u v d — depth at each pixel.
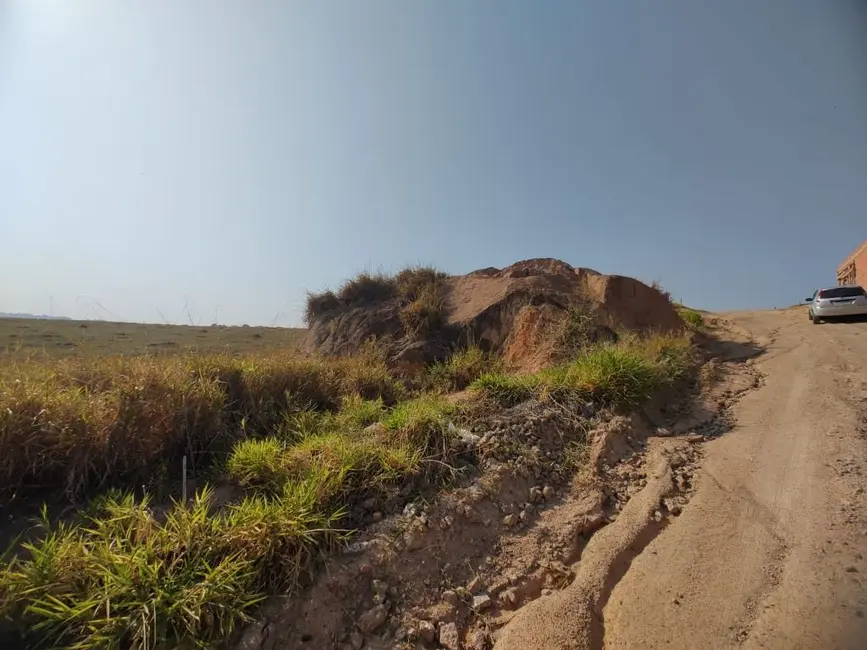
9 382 4.24
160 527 3.21
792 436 5.26
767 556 3.27
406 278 12.55
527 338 9.44
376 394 7.62
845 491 3.92
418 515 3.74
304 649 2.71
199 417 4.80
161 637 2.52
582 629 2.79
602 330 9.01
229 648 2.60
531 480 4.50
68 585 2.74
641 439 5.59
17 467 3.67
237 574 2.89
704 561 3.30
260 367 6.55
